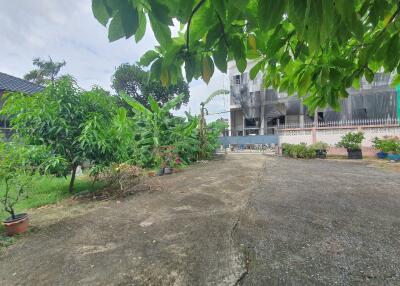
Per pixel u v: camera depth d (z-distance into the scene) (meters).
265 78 1.59
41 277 2.33
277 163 9.98
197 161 11.55
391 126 11.06
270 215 3.74
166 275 2.27
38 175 4.51
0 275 2.40
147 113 10.02
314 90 1.60
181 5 0.69
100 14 0.62
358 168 8.32
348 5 0.62
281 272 2.24
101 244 2.97
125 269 2.40
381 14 1.00
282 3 0.63
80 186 6.27
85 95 5.65
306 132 12.90
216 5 0.72
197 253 2.64
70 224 3.68
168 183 6.40
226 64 0.94
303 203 4.32
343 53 1.41
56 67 19.25
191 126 10.58
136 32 0.67
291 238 2.93
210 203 4.47
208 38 0.89
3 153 3.83
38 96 5.23
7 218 3.59
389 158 10.09
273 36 1.05
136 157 8.49
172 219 3.71
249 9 0.77
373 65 1.49
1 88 10.91
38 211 4.38
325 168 8.40
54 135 5.17
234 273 2.25
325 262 2.39
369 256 2.49
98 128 5.25
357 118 13.01
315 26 0.62
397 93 12.05
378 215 3.66
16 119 4.98
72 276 2.32
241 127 18.66
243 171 8.05
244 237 2.98
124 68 16.66
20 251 2.89
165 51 0.92
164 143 9.62
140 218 3.82
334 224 3.34
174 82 1.05
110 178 5.89
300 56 1.19
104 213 4.15
